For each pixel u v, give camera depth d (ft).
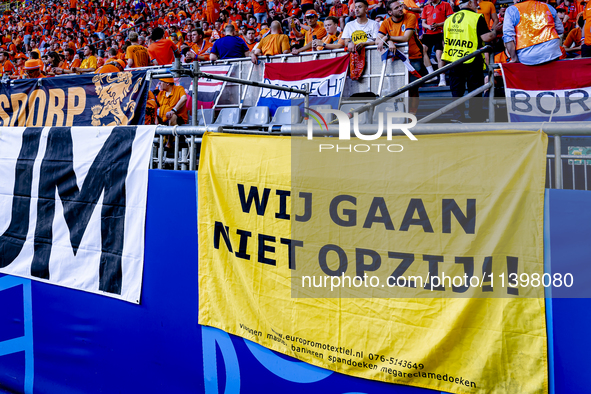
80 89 10.60
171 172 8.44
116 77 10.18
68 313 9.84
